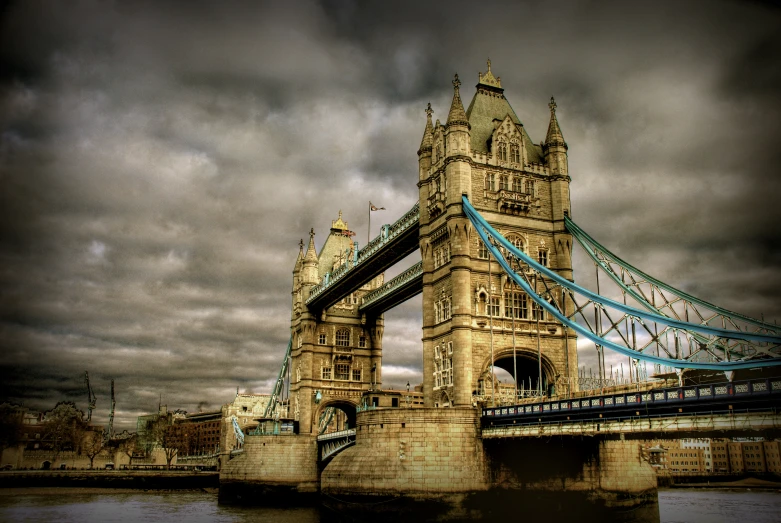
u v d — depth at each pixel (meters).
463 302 68.62
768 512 84.06
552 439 59.06
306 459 103.25
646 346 56.75
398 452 60.50
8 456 158.75
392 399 79.19
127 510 91.12
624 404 48.28
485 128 77.81
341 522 61.81
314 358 116.00
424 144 79.75
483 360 68.50
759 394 39.62
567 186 76.31
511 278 71.31
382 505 59.59
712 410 42.78
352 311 120.94
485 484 60.12
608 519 62.81
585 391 64.12
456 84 75.12
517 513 60.31
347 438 91.56
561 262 73.81
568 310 72.44
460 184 71.56
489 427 60.84
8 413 160.62
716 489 144.62
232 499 102.00
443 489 59.34
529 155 78.00
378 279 125.19
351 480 61.81
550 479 62.09
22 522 76.19
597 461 63.97
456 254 70.00
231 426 198.25
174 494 124.19
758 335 47.31
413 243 86.25
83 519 79.62
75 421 178.12
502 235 72.38
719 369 47.09
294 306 126.44
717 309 59.56
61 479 135.12
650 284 65.75
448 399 69.44
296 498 101.06
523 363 73.06
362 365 118.81
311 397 113.50
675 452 192.62
